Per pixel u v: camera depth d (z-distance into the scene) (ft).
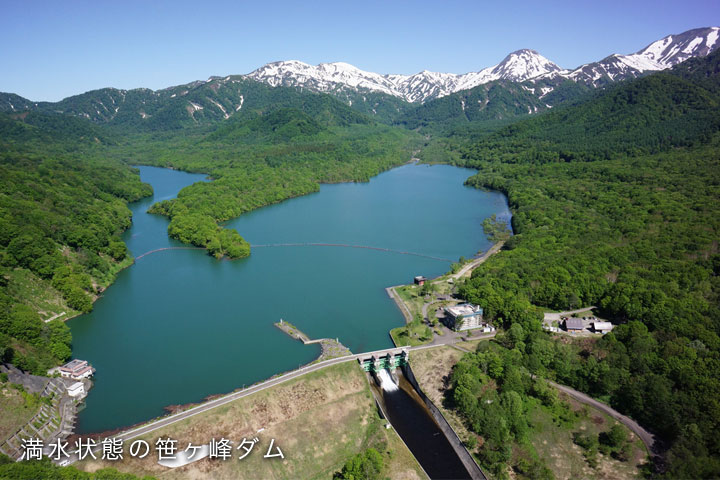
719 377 569.64
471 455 540.93
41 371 646.33
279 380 636.89
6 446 510.17
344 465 526.16
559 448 544.21
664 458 510.99
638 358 619.67
